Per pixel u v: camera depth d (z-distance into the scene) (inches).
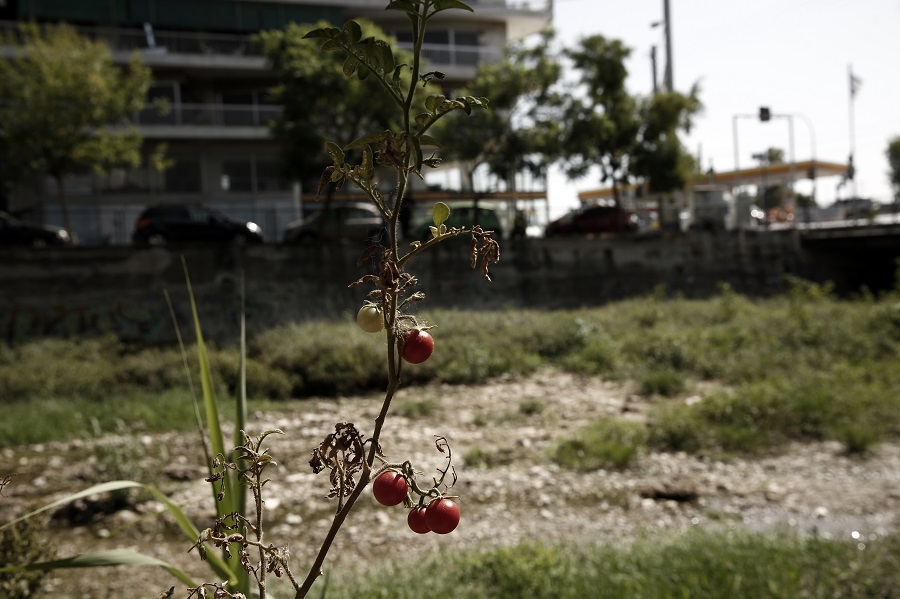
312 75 863.1
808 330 660.1
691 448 392.8
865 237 1154.0
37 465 377.4
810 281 1223.5
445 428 463.8
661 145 1133.7
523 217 1073.5
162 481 342.3
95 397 532.1
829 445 391.5
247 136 1214.9
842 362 556.7
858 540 235.8
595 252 1072.8
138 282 837.2
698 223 1228.5
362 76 43.1
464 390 584.4
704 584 196.2
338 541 279.0
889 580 187.9
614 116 1099.9
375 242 44.1
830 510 296.5
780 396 439.8
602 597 194.1
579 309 999.6
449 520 44.9
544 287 1033.5
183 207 940.0
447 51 1322.6
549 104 1008.9
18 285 796.6
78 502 315.3
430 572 224.7
